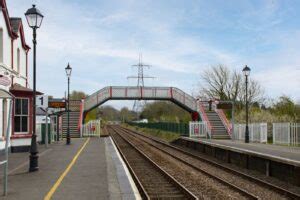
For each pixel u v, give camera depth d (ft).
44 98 88.48
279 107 151.84
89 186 43.14
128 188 42.01
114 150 89.04
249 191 48.70
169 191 47.73
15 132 83.15
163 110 319.27
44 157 73.10
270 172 62.90
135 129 291.79
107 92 177.99
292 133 105.09
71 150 88.74
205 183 54.54
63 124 159.43
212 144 96.22
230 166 76.33
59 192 39.78
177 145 136.36
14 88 82.58
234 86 231.30
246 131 120.16
